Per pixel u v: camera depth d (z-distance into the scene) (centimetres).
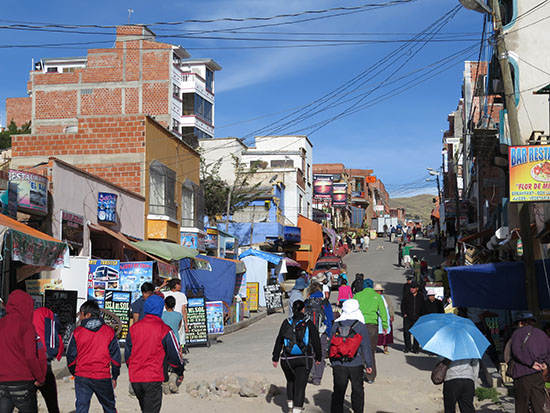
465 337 828
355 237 7344
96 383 792
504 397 1179
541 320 1350
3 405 690
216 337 2081
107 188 2188
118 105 5581
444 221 5712
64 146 2555
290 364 967
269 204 4516
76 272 1805
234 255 3716
